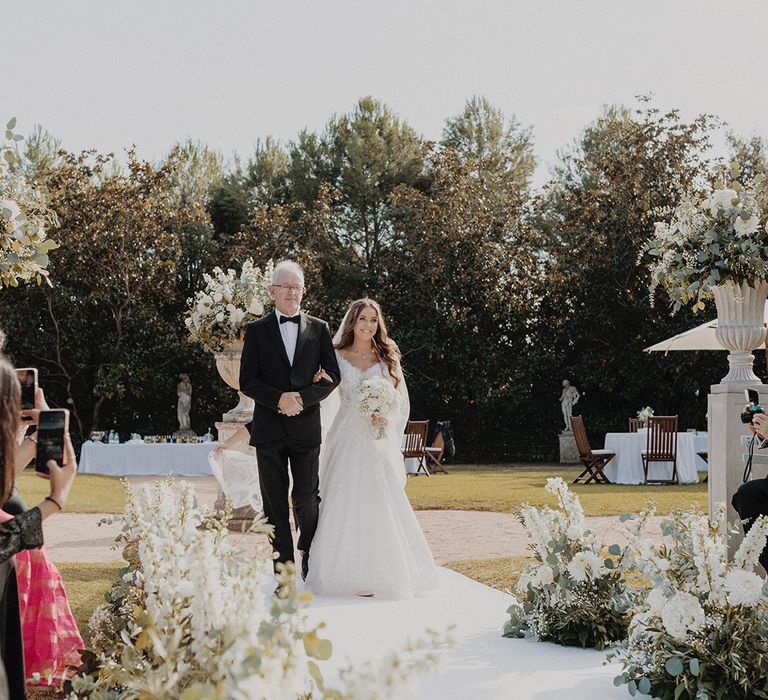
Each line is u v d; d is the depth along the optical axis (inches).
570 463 968.3
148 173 1037.2
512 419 1059.3
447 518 416.8
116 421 1061.1
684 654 138.1
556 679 151.6
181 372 1046.4
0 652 93.8
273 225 1066.7
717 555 143.9
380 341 255.3
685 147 965.8
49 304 979.3
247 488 350.0
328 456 247.3
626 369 971.3
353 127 1233.4
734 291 216.1
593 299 986.1
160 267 1019.3
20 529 94.8
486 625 196.5
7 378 96.3
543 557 186.2
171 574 105.7
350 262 1123.9
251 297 402.3
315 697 104.5
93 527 385.4
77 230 991.0
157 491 143.2
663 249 224.1
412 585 236.7
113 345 1015.6
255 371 240.1
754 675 137.0
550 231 1168.2
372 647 174.4
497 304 1011.3
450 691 144.3
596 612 175.8
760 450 204.2
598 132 1210.0
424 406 1053.8
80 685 106.6
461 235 1017.5
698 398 999.6
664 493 536.7
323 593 234.5
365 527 234.2
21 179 285.9
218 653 92.3
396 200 1070.4
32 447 111.3
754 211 209.6
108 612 140.6
